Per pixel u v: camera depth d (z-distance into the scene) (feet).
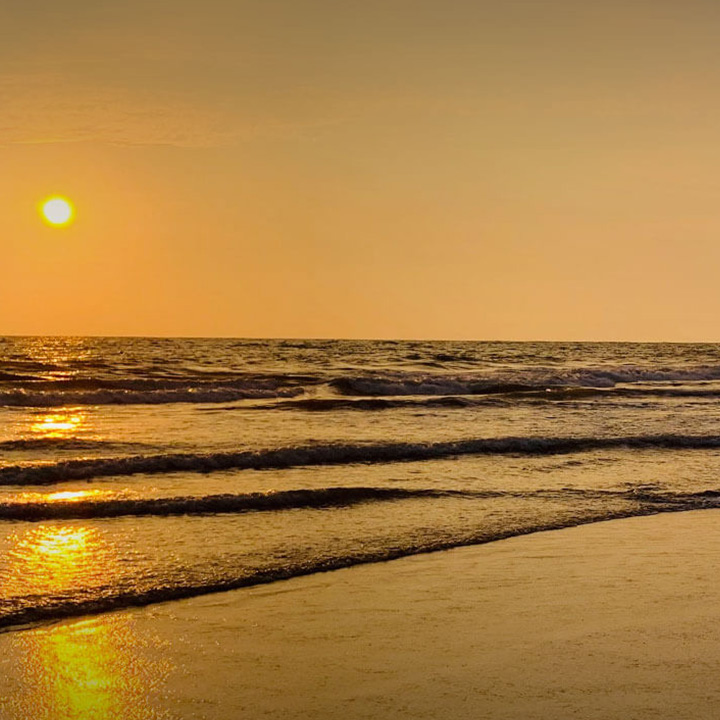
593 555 30.83
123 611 23.86
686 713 18.03
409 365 157.58
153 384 95.25
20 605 23.72
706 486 43.93
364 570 28.43
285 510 35.96
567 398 92.48
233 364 151.64
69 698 18.44
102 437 56.18
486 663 20.67
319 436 58.85
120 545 29.94
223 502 36.06
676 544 32.73
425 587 26.73
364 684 19.38
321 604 24.94
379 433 61.00
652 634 22.82
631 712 18.03
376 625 23.27
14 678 19.30
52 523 32.45
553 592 26.40
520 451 53.01
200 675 19.77
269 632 22.59
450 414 74.79
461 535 33.01
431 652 21.35
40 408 74.79
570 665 20.59
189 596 25.29
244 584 26.53
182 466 43.98
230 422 66.69
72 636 21.90
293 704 18.31
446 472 45.62
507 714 17.89
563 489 42.19
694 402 88.84
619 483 44.19
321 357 184.44
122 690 18.92
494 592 26.32
